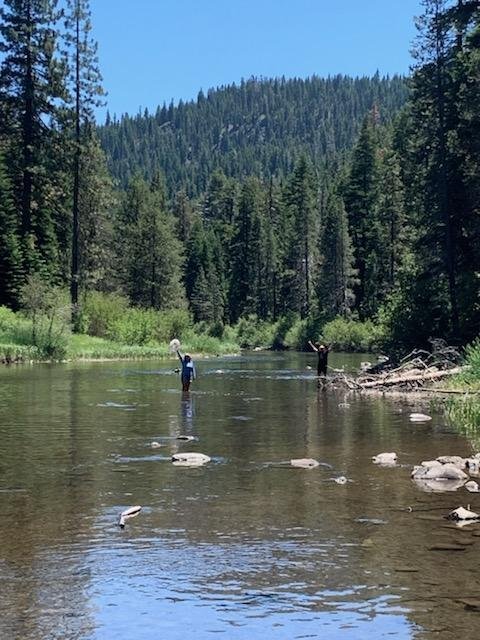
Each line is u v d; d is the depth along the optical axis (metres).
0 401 18.69
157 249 75.56
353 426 14.46
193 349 57.28
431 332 32.31
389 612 5.07
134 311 53.62
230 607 5.17
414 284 33.84
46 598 5.32
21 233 52.50
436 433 13.54
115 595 5.39
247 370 34.44
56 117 48.59
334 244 70.50
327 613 5.06
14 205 53.66
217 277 100.44
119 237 82.44
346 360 44.59
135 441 12.39
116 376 28.45
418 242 34.53
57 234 60.22
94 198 59.00
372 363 38.44
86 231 61.44
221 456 11.05
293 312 80.38
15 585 5.58
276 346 75.56
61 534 6.92
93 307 50.56
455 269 33.19
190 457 10.67
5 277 48.50
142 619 4.97
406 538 6.80
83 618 4.97
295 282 84.00
